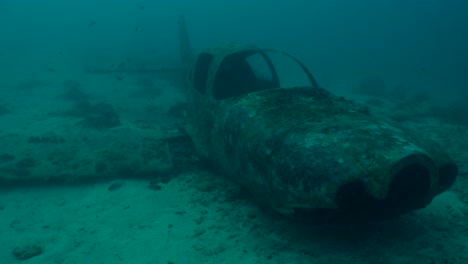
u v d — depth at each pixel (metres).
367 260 3.64
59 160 6.20
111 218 4.82
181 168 6.48
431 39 93.38
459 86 24.53
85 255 4.01
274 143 3.95
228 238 4.23
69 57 26.72
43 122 10.28
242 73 9.64
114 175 6.05
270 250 3.94
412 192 3.55
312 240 4.05
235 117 4.89
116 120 10.02
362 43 71.50
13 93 14.81
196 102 7.10
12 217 4.93
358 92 18.94
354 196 3.22
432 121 11.27
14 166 5.93
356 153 3.29
